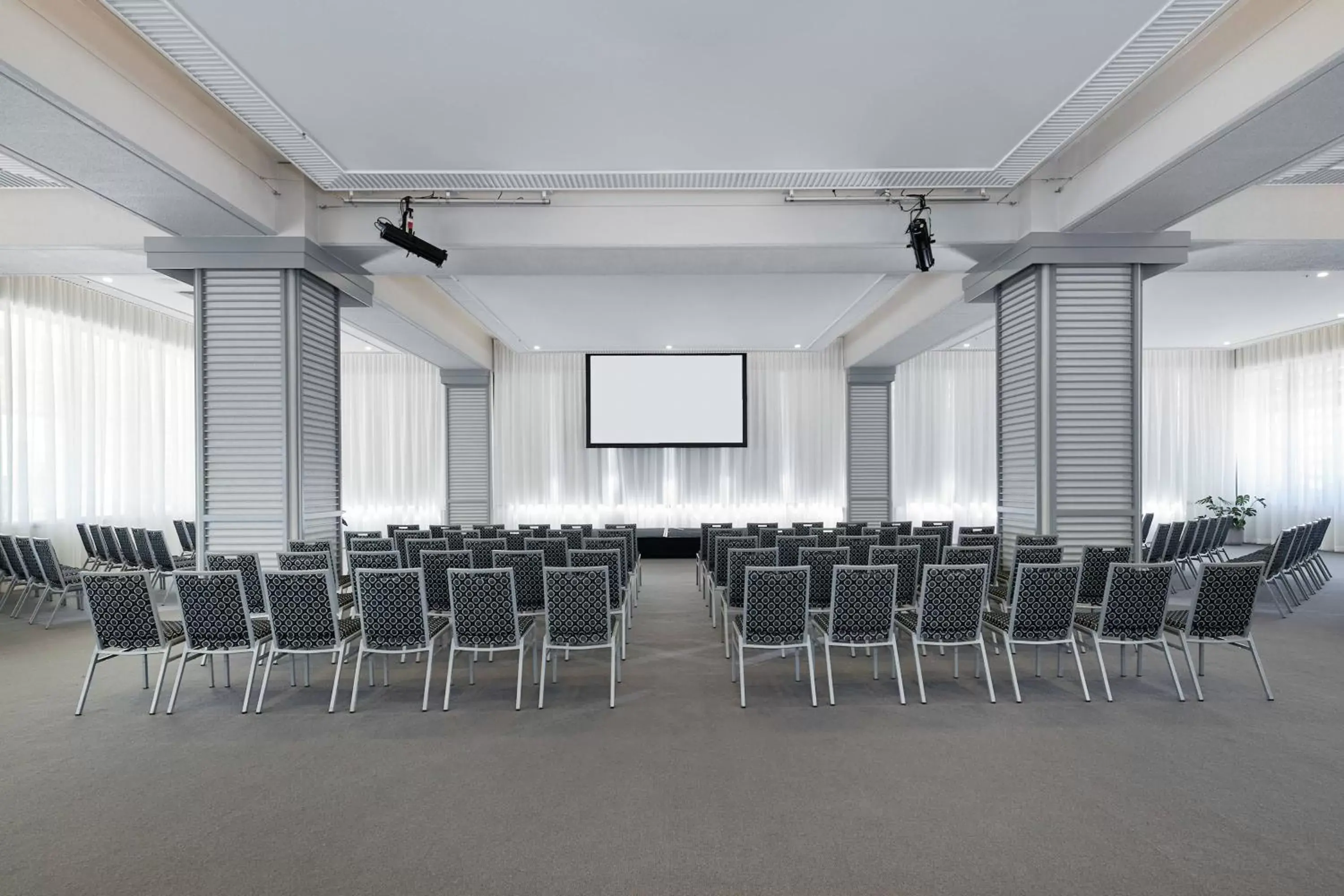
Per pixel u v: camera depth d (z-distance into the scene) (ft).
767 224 20.07
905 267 22.04
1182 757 11.32
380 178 17.22
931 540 19.71
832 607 13.92
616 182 17.65
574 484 43.39
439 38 11.70
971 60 12.47
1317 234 19.79
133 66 13.50
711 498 43.39
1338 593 26.58
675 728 12.69
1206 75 13.64
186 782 10.64
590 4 10.86
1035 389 19.54
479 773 10.88
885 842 8.80
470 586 13.62
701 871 8.21
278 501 19.16
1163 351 45.37
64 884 8.06
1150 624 14.02
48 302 28.32
